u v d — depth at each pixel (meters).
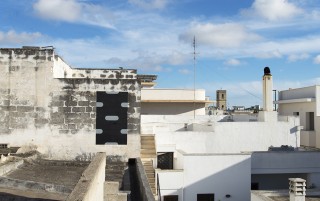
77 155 16.89
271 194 16.08
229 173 19.92
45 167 14.99
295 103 31.05
